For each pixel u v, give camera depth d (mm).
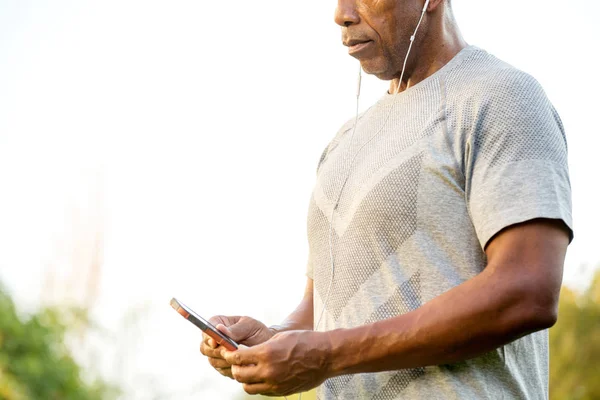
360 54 2807
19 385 7645
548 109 2494
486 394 2379
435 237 2479
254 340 2918
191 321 2492
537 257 2260
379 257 2535
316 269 2816
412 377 2438
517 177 2348
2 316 7777
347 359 2289
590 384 9555
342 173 2779
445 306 2244
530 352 2518
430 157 2506
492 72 2570
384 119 2799
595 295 9805
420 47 2795
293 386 2312
